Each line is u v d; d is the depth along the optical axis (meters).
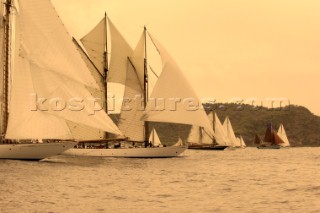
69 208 63.59
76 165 124.19
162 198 73.25
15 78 123.81
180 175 109.69
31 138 123.94
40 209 62.50
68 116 127.19
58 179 93.88
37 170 106.81
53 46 126.31
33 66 124.75
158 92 160.75
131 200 70.88
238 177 107.62
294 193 79.31
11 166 112.69
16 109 123.56
